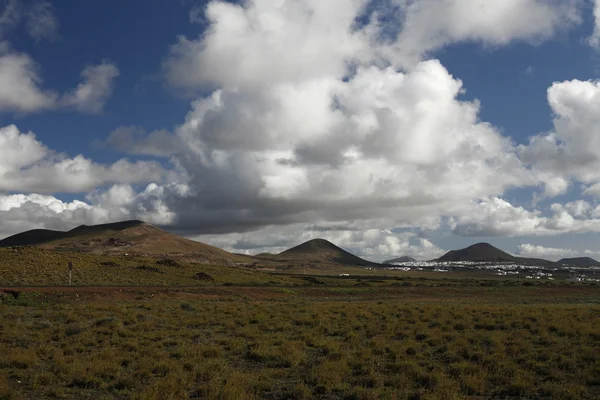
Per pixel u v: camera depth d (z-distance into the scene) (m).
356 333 29.34
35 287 53.09
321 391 16.39
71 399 15.27
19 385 16.52
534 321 35.41
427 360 21.20
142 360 19.48
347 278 162.12
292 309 44.28
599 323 33.28
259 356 21.58
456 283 136.50
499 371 18.95
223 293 68.75
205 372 17.72
